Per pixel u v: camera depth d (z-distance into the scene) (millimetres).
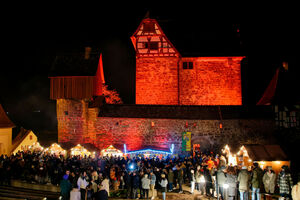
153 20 36594
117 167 21922
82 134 31281
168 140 30656
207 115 31062
